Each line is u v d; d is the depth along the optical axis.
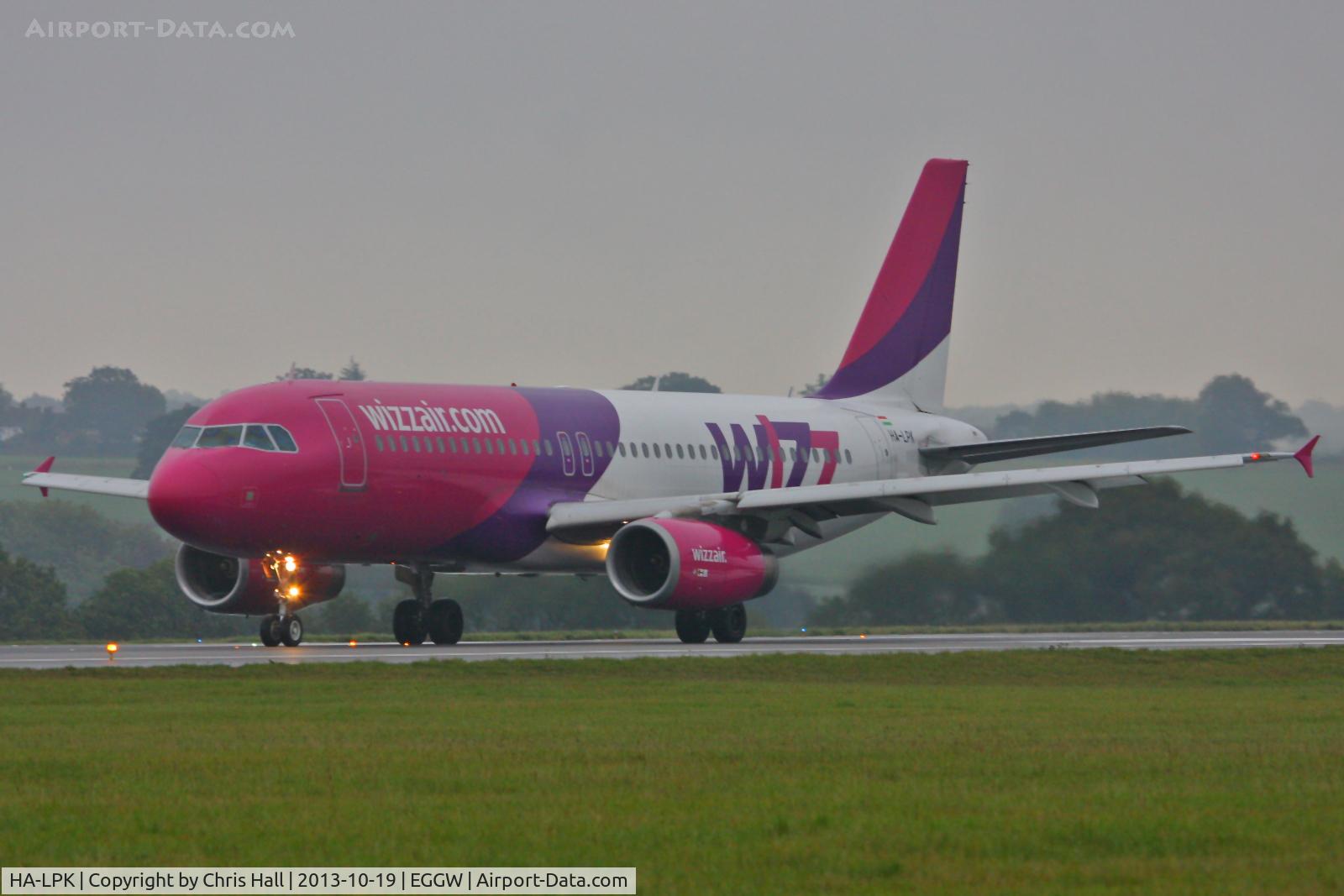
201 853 46.19
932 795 54.25
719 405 172.12
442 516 143.00
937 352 194.88
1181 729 73.56
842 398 187.38
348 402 138.50
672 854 45.78
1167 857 45.34
